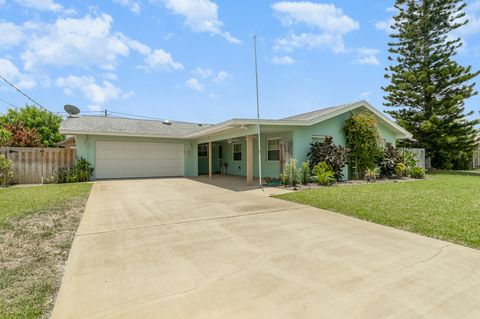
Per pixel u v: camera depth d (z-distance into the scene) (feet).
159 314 7.74
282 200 25.21
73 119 51.67
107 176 46.93
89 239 14.34
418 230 15.40
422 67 65.51
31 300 8.55
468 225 15.84
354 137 40.88
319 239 14.17
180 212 20.48
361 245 13.26
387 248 12.84
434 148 66.23
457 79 61.46
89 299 8.54
